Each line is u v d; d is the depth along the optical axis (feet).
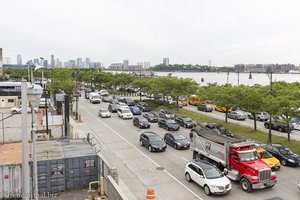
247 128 113.91
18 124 122.83
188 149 86.53
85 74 340.59
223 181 54.34
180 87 155.94
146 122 117.50
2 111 169.48
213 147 65.92
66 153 57.26
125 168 69.15
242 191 56.70
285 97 87.25
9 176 49.01
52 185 52.95
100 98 206.18
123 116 137.49
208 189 54.19
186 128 118.11
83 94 266.77
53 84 171.12
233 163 60.44
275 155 74.64
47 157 54.19
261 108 100.12
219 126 102.94
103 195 51.52
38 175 51.88
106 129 114.11
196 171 58.70
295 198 53.52
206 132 73.10
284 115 92.84
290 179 63.21
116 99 196.95
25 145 29.63
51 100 182.29
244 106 106.52
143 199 52.11
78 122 127.85
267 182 56.03
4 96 187.42
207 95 156.04
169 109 166.09
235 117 139.85
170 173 66.18
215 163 65.57
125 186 58.13
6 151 60.90
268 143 88.69
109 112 144.87
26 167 29.86
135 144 91.81
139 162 73.92
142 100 197.98
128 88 292.40
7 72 442.50
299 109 92.58
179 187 58.23
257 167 55.88
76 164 54.60
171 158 77.46
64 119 103.71
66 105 94.58
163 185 59.16
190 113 151.84
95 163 55.98
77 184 54.85
